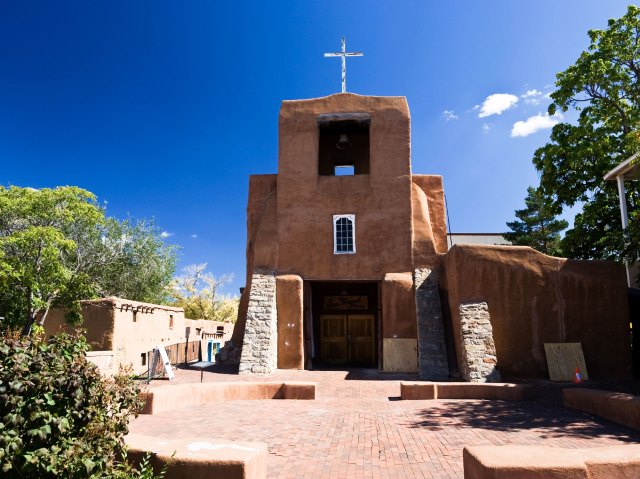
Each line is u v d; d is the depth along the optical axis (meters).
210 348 25.30
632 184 19.58
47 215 16.73
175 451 4.63
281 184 18.94
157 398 9.36
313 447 7.08
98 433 4.03
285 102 19.58
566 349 13.51
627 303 13.77
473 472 4.39
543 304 13.83
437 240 19.95
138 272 27.80
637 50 19.20
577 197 20.98
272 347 16.73
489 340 13.46
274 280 17.94
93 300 17.97
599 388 12.20
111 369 16.41
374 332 20.91
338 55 20.03
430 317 16.39
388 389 13.41
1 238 15.63
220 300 42.59
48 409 3.79
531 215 33.50
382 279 17.98
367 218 18.56
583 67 19.84
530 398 10.88
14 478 3.47
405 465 6.19
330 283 20.59
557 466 4.05
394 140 19.11
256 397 11.62
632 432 7.64
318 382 14.56
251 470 4.48
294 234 18.53
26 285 15.98
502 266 14.13
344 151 21.84
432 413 9.54
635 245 12.36
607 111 20.09
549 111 21.02
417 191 19.38
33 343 3.96
